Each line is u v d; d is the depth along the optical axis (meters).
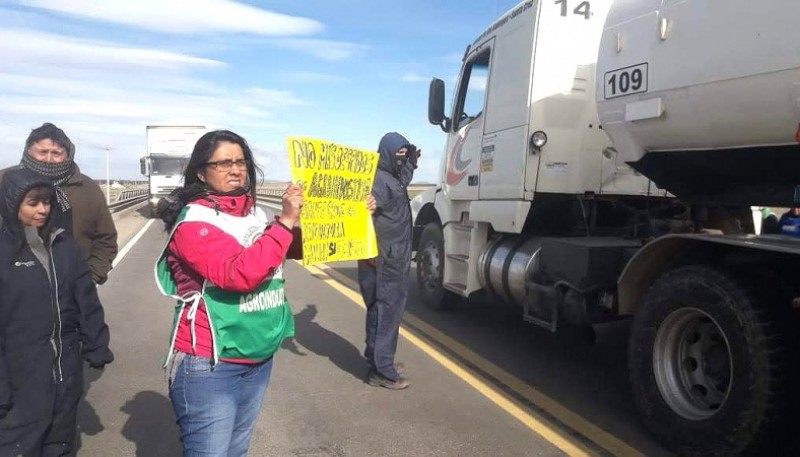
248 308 2.44
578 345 6.32
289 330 2.69
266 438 4.08
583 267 4.69
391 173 4.78
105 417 4.38
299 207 2.42
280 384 5.08
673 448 3.86
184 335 2.43
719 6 3.59
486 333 6.74
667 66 3.95
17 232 2.82
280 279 2.61
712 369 3.83
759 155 3.69
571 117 5.69
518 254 5.75
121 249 14.14
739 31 3.47
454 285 6.99
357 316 7.50
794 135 3.36
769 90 3.34
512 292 5.78
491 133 6.29
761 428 3.34
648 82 4.12
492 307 8.00
